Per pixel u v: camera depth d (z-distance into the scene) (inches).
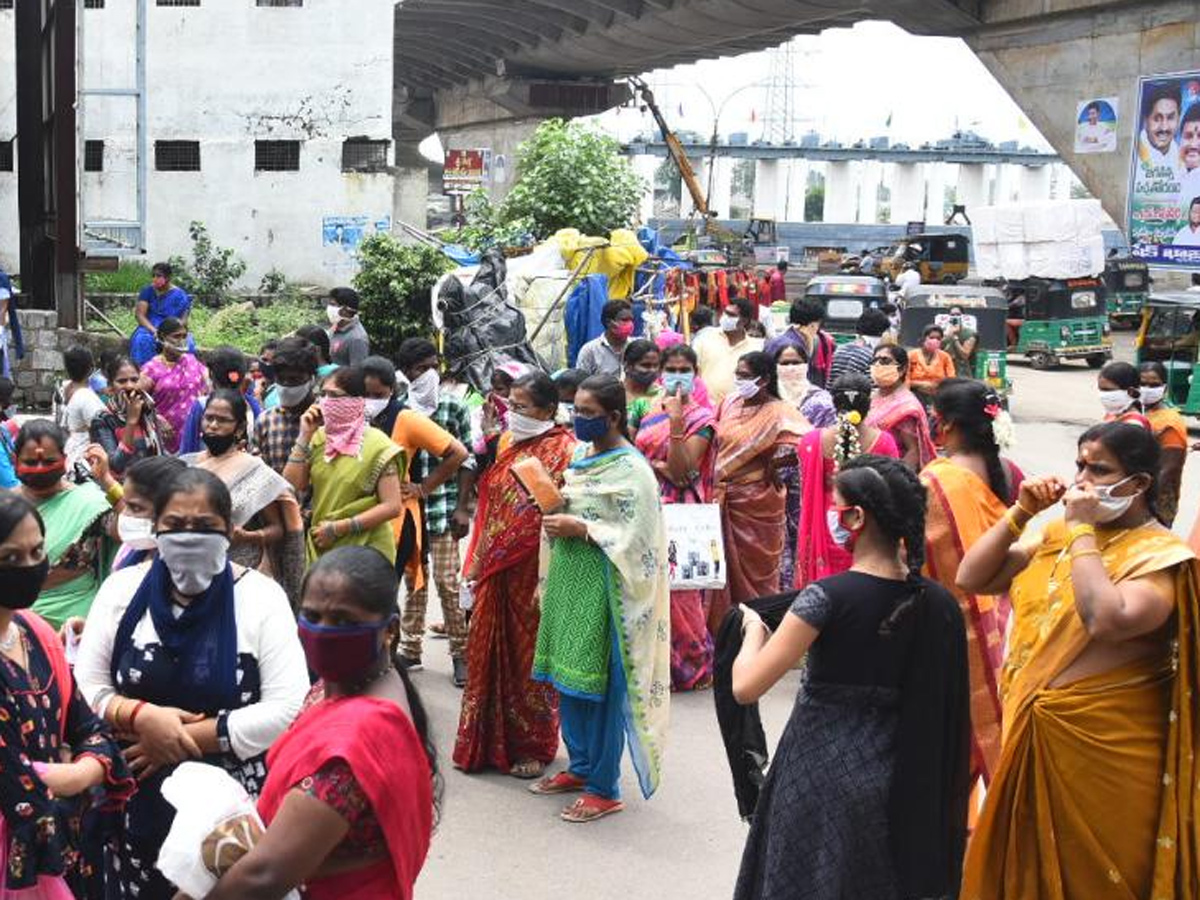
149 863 144.9
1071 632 158.1
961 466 194.9
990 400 195.0
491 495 250.2
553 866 211.2
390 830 105.6
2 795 125.6
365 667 109.7
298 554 216.1
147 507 177.6
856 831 144.9
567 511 230.8
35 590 128.8
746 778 163.0
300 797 103.4
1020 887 161.5
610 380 232.2
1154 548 154.0
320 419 245.0
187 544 141.8
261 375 377.4
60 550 194.7
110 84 922.1
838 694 146.6
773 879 148.1
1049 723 157.9
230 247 948.0
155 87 932.0
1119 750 155.6
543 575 237.0
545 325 591.2
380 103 951.6
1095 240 1165.1
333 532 240.8
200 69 934.4
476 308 523.8
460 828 225.1
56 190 666.8
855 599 145.9
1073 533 155.9
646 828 227.3
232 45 935.0
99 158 935.0
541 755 250.5
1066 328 1138.0
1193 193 1021.2
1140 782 155.8
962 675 148.1
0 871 125.7
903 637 145.4
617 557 225.0
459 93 2588.6
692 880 207.6
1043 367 1152.2
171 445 366.3
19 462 194.7
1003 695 169.0
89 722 138.8
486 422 319.0
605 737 230.1
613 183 905.5
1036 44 1161.4
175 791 107.5
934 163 3533.5
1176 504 383.6
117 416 325.4
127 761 143.9
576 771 239.5
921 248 1675.7
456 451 283.7
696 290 746.2
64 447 197.6
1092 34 1108.5
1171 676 156.6
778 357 339.6
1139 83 1062.4
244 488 209.2
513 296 593.0
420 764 109.4
